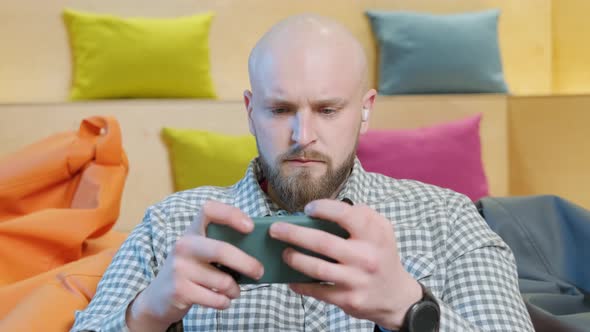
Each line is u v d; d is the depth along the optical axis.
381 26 3.03
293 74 1.15
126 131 2.66
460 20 3.03
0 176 1.81
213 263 0.93
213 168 2.61
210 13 2.96
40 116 2.62
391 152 2.66
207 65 2.90
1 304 1.48
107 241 1.91
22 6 2.88
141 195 2.67
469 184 2.71
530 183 2.95
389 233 0.88
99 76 2.79
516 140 2.95
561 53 3.32
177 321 1.09
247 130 2.73
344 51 1.18
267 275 0.94
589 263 1.52
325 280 0.88
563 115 2.90
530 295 1.44
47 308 1.33
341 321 1.22
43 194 1.87
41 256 1.69
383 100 2.86
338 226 0.93
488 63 3.02
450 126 2.78
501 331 1.15
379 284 0.89
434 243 1.28
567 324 1.27
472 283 1.21
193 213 1.35
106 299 1.27
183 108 2.70
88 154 1.87
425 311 0.93
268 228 0.94
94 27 2.81
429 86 2.98
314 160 1.17
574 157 2.89
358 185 1.34
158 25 2.83
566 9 3.30
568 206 1.59
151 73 2.80
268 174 1.21
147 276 1.30
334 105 1.17
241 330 1.23
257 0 3.04
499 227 1.60
